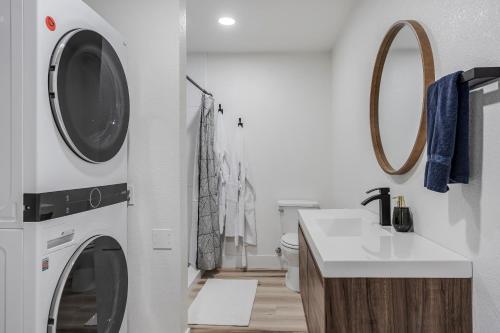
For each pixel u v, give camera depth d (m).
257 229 3.59
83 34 1.23
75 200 1.20
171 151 1.79
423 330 1.09
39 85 1.02
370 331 1.09
